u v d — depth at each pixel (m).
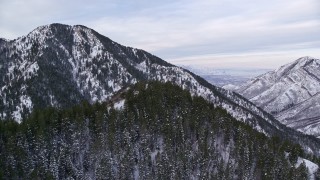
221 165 153.50
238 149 164.00
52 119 162.88
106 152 153.62
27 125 157.75
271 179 159.38
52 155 150.38
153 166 153.88
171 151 155.88
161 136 166.25
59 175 147.88
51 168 145.00
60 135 163.38
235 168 159.88
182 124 170.38
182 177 150.00
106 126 167.12
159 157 151.25
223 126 176.62
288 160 179.50
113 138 156.25
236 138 176.12
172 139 163.00
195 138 170.50
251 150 167.50
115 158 154.00
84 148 161.50
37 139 151.88
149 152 155.50
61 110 175.12
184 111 176.38
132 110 176.38
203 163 155.38
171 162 152.38
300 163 179.50
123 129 165.75
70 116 168.38
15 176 138.62
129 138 159.12
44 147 151.88
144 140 159.62
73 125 163.38
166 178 147.75
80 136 161.00
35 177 138.12
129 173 148.88
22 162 142.75
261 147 172.62
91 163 153.88
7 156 142.50
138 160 157.75
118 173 149.75
